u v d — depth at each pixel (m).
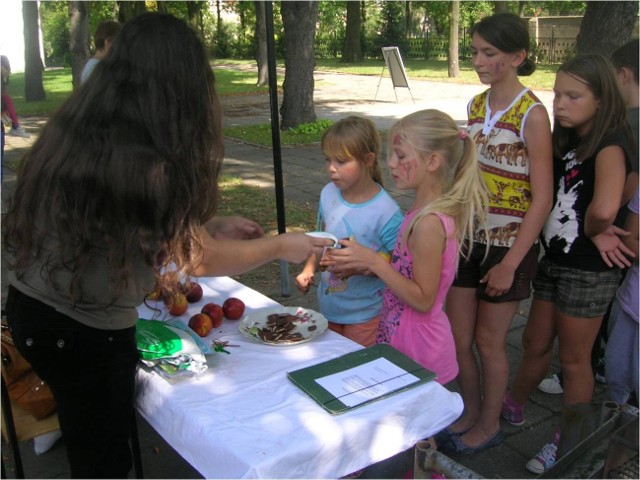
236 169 8.45
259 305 2.36
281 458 1.43
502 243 2.38
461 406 1.77
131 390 1.72
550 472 1.63
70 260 1.47
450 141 2.06
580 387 2.47
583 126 2.26
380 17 34.75
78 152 1.41
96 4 28.70
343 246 2.01
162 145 1.44
